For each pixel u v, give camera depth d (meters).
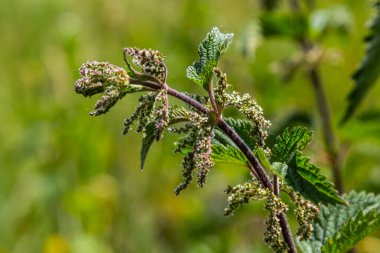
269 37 4.86
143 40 7.74
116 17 7.93
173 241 6.10
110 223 6.16
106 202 6.14
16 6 9.25
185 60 7.25
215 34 1.95
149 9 7.91
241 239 5.62
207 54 1.93
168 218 6.19
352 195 2.46
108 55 7.87
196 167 1.84
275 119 5.11
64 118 6.38
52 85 6.56
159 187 6.48
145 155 1.84
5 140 6.62
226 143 2.12
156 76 1.83
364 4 5.84
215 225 5.87
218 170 5.66
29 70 6.96
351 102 3.47
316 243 2.37
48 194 6.14
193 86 6.71
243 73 5.90
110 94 1.78
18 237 6.15
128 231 6.21
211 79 1.92
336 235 2.18
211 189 6.23
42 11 8.30
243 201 1.93
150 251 6.10
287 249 1.99
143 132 1.84
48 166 6.28
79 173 6.30
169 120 1.89
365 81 3.42
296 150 1.93
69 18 7.98
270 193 1.92
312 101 5.55
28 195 6.20
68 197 6.10
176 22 7.73
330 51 4.84
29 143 6.40
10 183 6.40
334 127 4.45
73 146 6.32
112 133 6.63
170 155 6.55
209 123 1.90
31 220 6.18
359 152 5.21
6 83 7.11
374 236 4.82
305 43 4.95
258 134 1.96
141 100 1.82
